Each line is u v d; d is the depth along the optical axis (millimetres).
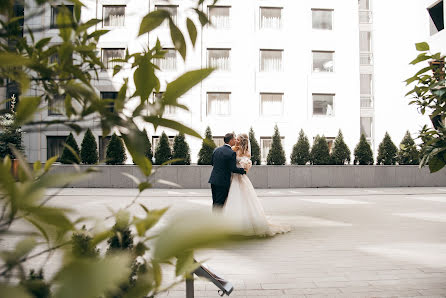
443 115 1622
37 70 409
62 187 289
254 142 15344
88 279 209
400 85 19172
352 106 20281
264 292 3182
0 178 269
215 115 19797
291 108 20094
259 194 11906
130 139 380
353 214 7512
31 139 17766
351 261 4148
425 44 1513
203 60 19875
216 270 3779
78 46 489
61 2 401
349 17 20500
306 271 3768
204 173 14164
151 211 383
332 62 20562
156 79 395
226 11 20250
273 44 20234
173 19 481
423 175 15055
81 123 389
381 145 15641
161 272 351
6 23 385
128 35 17344
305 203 9336
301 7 20406
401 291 3223
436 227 6176
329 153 15422
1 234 273
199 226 174
